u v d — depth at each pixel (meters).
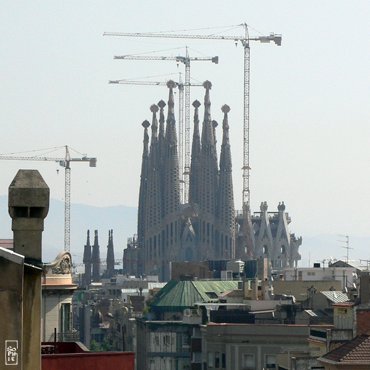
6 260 89.12
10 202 104.00
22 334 90.81
